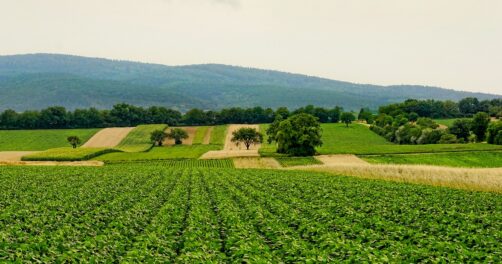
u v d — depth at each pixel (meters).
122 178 44.91
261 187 37.59
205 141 147.50
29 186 36.88
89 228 19.58
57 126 164.62
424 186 39.31
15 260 13.69
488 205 28.23
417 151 94.06
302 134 91.62
